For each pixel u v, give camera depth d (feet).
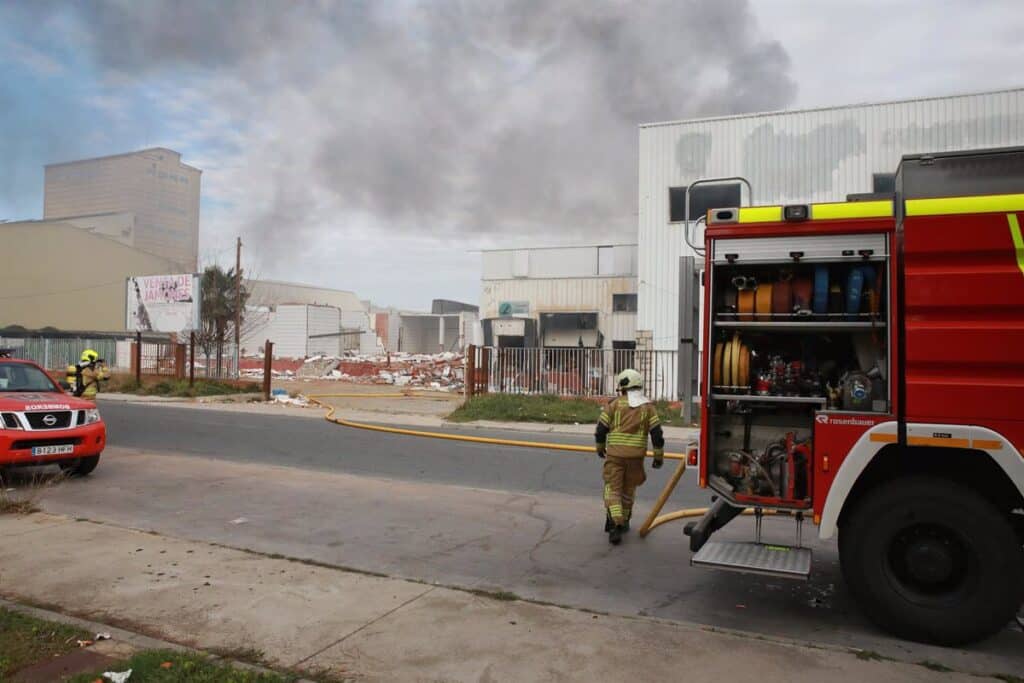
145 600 17.33
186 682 12.80
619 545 23.22
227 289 129.08
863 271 16.63
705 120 83.87
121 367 116.67
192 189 504.43
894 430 15.69
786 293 17.28
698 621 16.81
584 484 33.50
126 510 27.09
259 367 141.18
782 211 17.07
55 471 33.63
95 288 177.88
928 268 15.65
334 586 18.49
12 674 13.10
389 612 16.69
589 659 14.19
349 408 73.51
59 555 20.88
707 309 17.84
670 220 84.94
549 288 104.17
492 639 15.16
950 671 13.97
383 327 210.38
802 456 17.37
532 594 18.51
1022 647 15.39
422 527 25.14
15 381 34.01
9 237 165.07
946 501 15.20
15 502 26.63
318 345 178.91
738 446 18.24
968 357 15.19
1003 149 15.57
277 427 54.44
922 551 15.48
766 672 13.69
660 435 23.40
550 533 24.64
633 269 101.24
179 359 91.61
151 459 38.75
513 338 102.78
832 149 79.20
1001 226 15.07
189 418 60.03
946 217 15.51
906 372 15.70
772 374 17.72
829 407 16.97
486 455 41.78
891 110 77.30
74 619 15.84
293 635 15.34
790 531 25.22
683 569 20.81
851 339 17.69
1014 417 14.85
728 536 24.38
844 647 15.08
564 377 70.54
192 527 24.70
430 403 81.05
